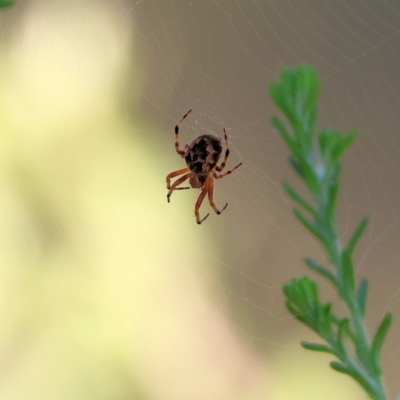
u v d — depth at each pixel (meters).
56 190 0.24
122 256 0.24
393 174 0.24
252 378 0.23
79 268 0.24
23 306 0.24
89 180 0.24
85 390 0.23
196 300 0.24
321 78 0.24
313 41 0.24
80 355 0.24
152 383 0.24
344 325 0.15
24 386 0.23
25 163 0.24
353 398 0.22
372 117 0.24
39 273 0.24
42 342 0.24
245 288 0.24
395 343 0.23
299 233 0.24
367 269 0.23
